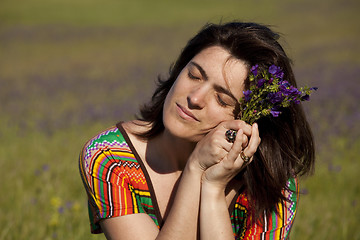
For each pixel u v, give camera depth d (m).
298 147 3.29
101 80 25.08
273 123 3.16
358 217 6.09
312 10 70.12
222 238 2.81
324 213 6.14
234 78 2.84
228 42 2.88
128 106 15.84
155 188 3.14
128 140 3.17
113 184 2.99
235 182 3.22
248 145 2.82
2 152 9.31
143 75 26.78
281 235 3.15
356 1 78.94
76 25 57.44
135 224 2.93
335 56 34.59
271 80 2.82
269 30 2.97
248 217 3.19
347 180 7.64
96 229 3.32
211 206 2.85
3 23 56.47
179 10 70.62
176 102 2.92
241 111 2.91
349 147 9.77
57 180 7.15
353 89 19.12
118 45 44.78
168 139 3.13
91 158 3.07
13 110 15.86
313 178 7.46
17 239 5.09
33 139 10.80
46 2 71.50
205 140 2.88
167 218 2.91
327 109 14.43
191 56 3.18
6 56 37.56
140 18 64.44
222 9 71.00
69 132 11.85
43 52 40.25
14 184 7.02
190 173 2.89
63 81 24.97
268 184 3.11
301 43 43.94
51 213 5.78
